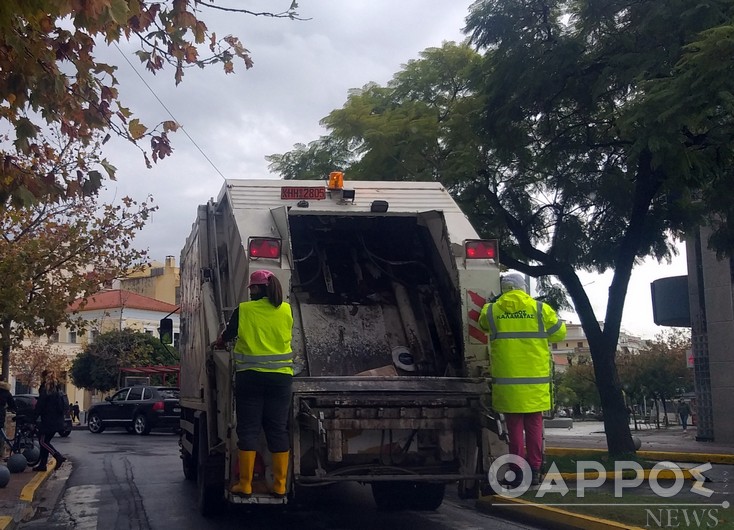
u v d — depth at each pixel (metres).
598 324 11.55
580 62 10.79
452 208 7.32
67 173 11.67
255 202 6.96
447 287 6.94
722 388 17.59
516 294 6.25
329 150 13.85
